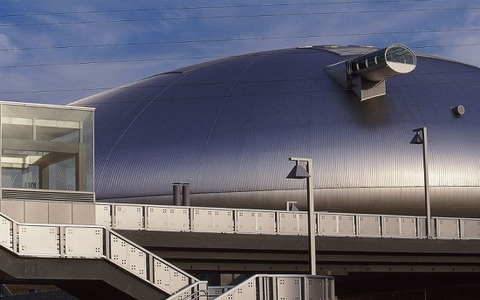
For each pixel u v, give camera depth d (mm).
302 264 49344
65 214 34469
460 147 80250
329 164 77750
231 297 28719
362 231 50844
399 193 77938
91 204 35062
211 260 46719
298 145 78750
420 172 78500
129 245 31469
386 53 79938
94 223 35062
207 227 45938
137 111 86438
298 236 48062
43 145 34531
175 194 59094
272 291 29281
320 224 49562
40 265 29891
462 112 82750
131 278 31375
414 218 52750
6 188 33469
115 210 42750
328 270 50406
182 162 78500
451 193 78938
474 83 88938
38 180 34250
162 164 78750
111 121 86188
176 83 90000
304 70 88562
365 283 71188
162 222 44281
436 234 52875
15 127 34125
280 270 48844
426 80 87938
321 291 30297
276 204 76688
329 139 79312
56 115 34938
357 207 77625
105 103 90500
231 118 82188
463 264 54344
